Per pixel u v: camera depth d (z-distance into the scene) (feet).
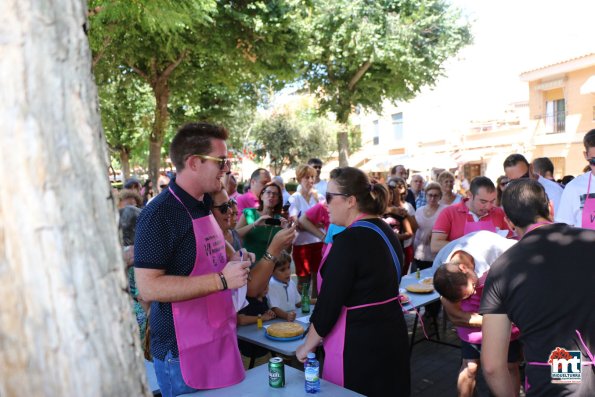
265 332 11.05
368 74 52.42
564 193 11.81
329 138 97.55
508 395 5.86
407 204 20.67
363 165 103.30
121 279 2.49
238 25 36.04
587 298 5.25
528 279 5.48
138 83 57.11
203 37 35.50
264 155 101.45
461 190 58.75
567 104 62.23
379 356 7.31
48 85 2.20
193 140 6.29
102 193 2.42
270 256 8.29
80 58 2.35
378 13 46.68
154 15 21.40
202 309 6.48
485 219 13.71
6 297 2.10
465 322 9.39
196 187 6.43
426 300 13.38
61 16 2.27
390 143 98.89
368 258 7.25
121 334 2.44
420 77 51.03
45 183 2.16
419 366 15.16
